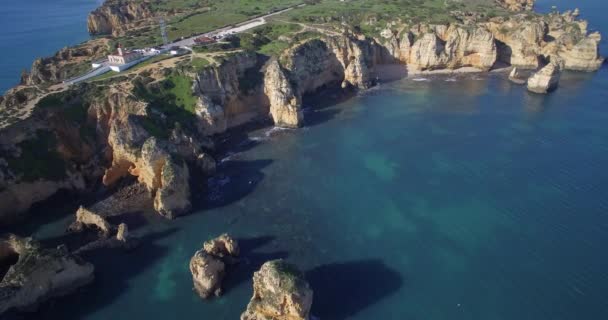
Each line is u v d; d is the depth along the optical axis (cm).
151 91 10925
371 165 10081
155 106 10525
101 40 15862
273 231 7988
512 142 10862
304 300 5912
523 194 8800
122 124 9375
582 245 7394
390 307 6347
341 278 6894
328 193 9094
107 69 11994
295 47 13588
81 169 9381
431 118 12350
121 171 9462
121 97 10312
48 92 10338
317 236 7844
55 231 8038
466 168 9800
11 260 7181
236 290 6669
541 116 12256
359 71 14400
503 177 9406
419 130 11662
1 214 8200
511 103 13238
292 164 10250
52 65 13350
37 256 6450
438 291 6606
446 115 12519
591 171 9488
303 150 10862
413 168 9894
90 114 10050
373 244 7606
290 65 13000
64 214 8531
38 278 6419
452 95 13950
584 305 6262
